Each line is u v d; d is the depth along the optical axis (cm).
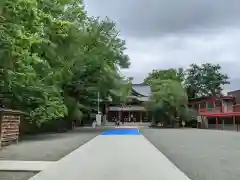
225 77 7600
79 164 1145
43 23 1734
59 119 3747
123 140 2345
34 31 1414
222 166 1112
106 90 4422
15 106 2419
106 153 1493
